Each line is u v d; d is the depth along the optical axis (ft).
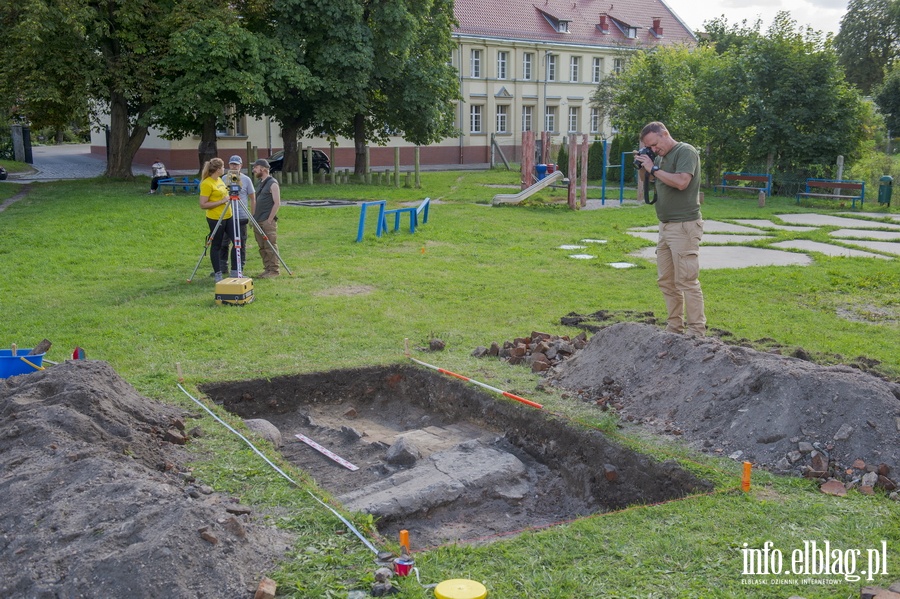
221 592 11.33
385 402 24.22
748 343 25.86
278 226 58.29
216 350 26.05
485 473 18.25
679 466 16.37
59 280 38.63
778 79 93.35
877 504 14.55
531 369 23.66
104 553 11.55
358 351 26.05
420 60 99.35
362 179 101.19
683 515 14.10
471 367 24.00
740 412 17.75
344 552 12.94
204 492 14.94
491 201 78.07
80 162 132.67
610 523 13.88
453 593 11.19
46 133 211.00
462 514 17.28
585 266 43.80
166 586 11.07
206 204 36.88
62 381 17.83
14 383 18.51
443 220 63.46
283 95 84.84
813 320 30.71
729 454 17.01
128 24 78.95
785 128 91.86
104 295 34.94
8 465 14.61
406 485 17.67
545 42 164.55
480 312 31.89
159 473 15.26
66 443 15.21
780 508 14.32
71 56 77.00
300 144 98.68
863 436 16.07
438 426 22.31
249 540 12.73
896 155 132.05
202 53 77.51
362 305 32.81
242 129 129.39
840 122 91.20
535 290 36.55
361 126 103.55
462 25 155.84
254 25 90.58
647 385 20.26
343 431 21.50
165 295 34.83
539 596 11.57
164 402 20.45
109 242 49.73
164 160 124.26
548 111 171.22
